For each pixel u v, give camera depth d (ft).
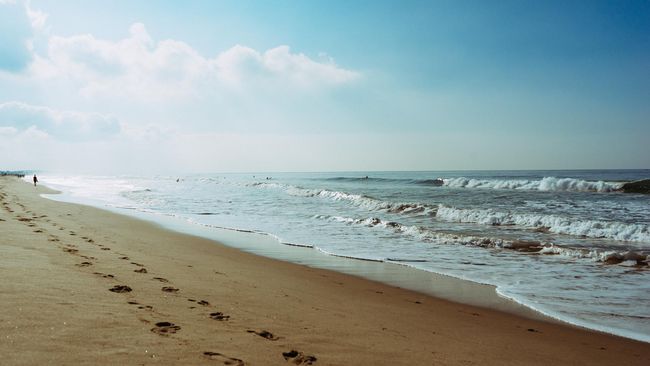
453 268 34.81
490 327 20.51
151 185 199.00
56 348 11.47
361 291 26.94
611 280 30.86
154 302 17.80
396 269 34.30
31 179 293.43
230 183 223.71
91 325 13.66
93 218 57.88
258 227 58.75
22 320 13.24
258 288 24.29
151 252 33.94
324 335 16.30
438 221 65.16
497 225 60.18
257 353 13.33
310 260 37.35
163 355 11.99
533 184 127.54
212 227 58.34
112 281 20.72
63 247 29.94
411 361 14.37
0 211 52.75
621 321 21.99
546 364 15.70
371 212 78.38
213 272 28.04
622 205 76.59
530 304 24.95
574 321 21.97
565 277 31.83
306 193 129.80
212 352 12.82
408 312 22.38
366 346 15.52
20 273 19.65
